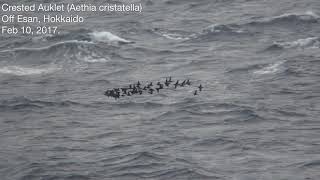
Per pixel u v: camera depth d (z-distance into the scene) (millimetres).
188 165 166125
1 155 174125
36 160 171125
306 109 199875
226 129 186875
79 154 174375
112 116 198625
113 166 167125
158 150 174750
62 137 185000
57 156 173250
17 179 162500
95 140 182750
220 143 178125
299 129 186250
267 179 159250
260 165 166000
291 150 173500
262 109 199125
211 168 165125
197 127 188875
